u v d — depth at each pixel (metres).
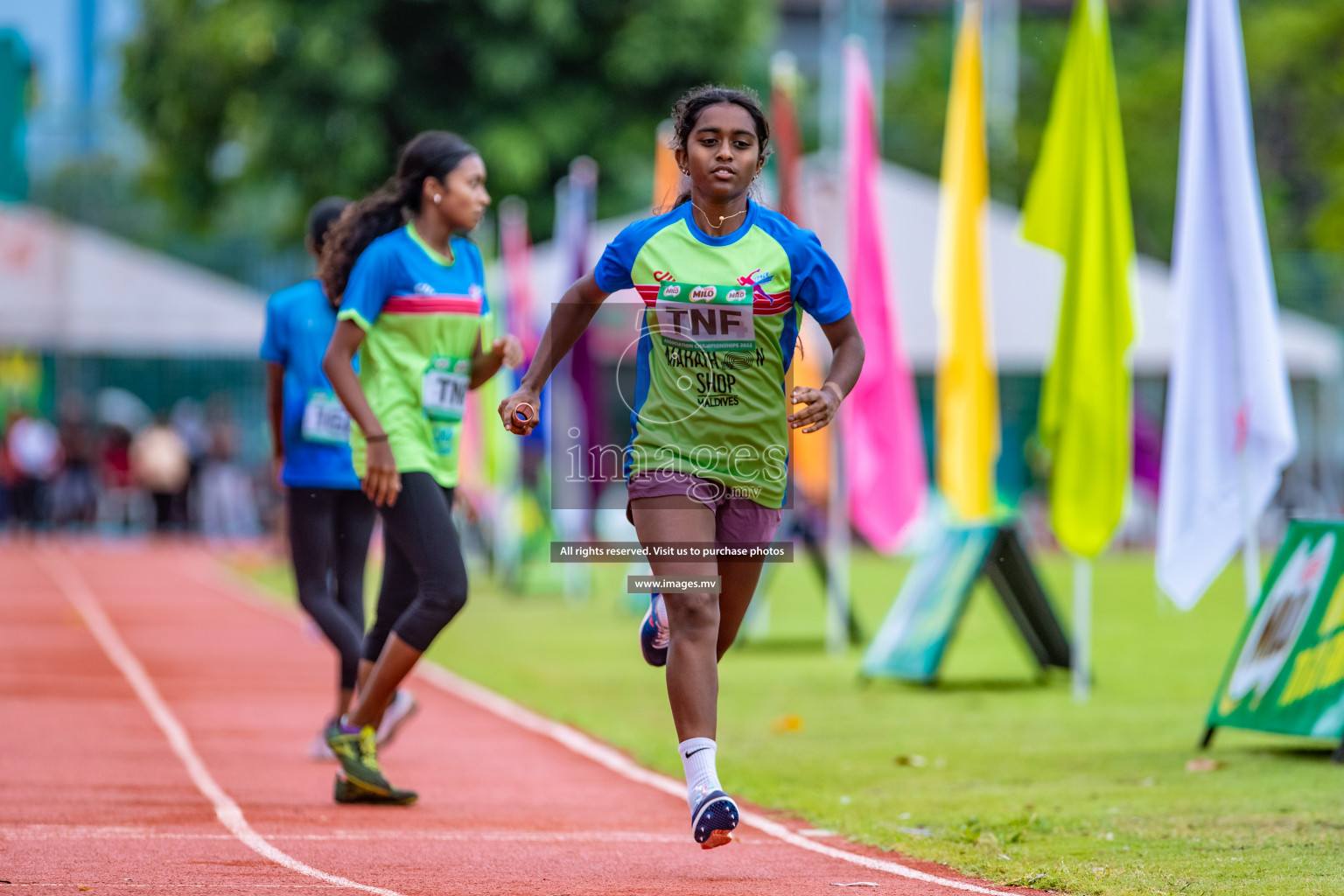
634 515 13.60
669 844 15.22
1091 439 25.55
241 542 82.75
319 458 20.33
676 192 14.42
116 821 16.02
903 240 69.69
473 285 17.75
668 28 88.12
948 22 125.50
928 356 68.94
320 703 26.78
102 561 67.56
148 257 98.62
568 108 88.19
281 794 18.03
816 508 39.12
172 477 83.94
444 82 88.94
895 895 12.66
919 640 28.45
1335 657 19.45
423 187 17.66
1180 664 31.27
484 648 36.25
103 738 22.36
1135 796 17.36
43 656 33.22
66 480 84.75
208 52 90.88
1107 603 45.34
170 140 95.50
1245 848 14.42
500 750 21.81
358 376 17.52
